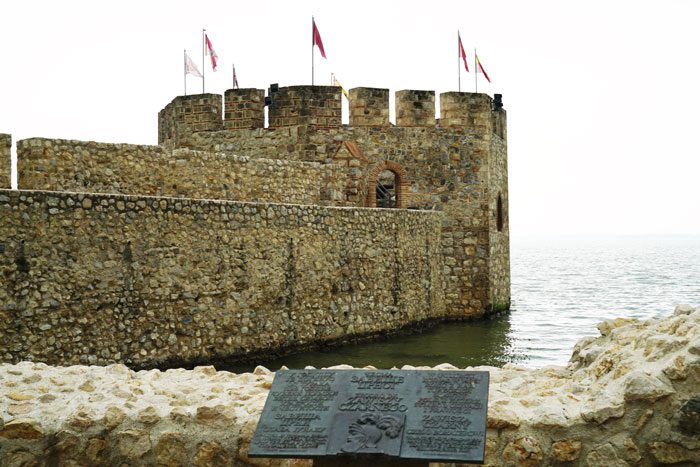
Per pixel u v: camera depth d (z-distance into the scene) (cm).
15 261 1691
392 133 3225
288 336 2269
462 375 965
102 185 2141
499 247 3419
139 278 1895
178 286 1977
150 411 1055
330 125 3178
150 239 1919
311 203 2698
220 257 2075
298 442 914
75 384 1172
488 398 1034
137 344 1888
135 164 2208
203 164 2375
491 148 3303
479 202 3266
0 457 1031
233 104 3234
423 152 3244
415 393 954
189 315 2000
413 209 3025
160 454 1041
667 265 9950
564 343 2639
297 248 2298
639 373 1000
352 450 891
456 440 889
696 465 977
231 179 2450
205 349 2036
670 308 3909
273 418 949
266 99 3209
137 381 1196
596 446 998
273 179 2578
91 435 1045
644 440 991
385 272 2698
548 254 16662
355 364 2170
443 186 3253
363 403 949
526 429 1009
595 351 1182
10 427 1034
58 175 2050
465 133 3259
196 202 2017
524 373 1245
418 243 2936
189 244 2002
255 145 3212
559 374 1212
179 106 3309
